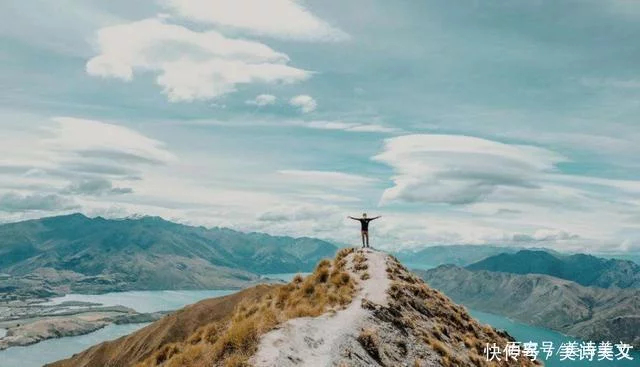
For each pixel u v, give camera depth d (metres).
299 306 37.78
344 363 26.06
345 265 55.66
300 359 24.94
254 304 43.78
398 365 31.19
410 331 38.91
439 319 47.28
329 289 45.78
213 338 32.50
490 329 54.31
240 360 23.52
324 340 28.84
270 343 25.78
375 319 37.38
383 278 50.41
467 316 53.97
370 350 30.78
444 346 39.41
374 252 60.19
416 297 49.03
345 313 37.03
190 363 25.17
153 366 32.22
